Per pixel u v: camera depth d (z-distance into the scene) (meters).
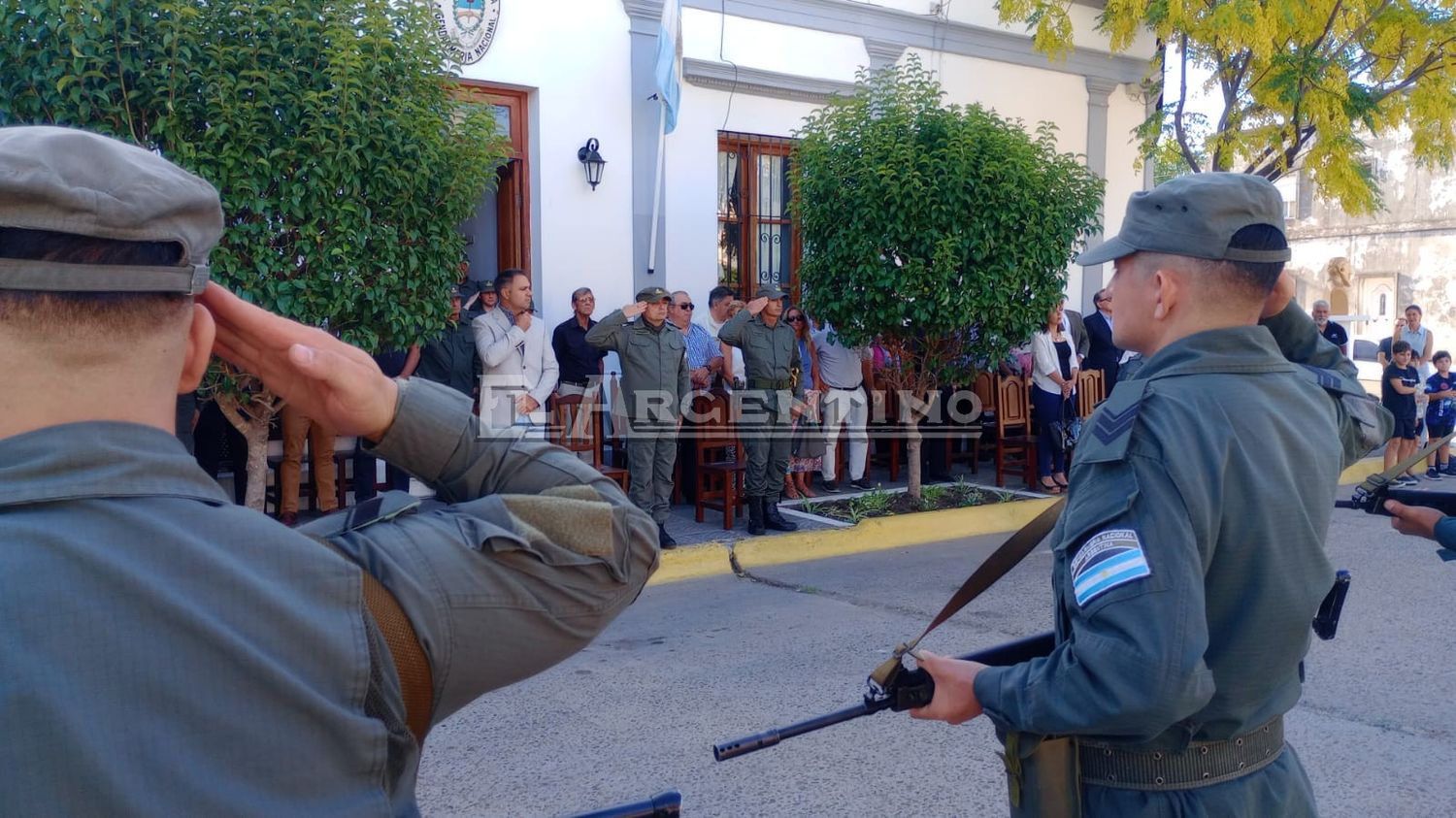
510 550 1.06
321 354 1.09
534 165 9.13
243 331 1.10
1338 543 8.16
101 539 0.81
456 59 6.70
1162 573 1.42
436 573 1.02
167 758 0.78
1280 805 1.62
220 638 0.82
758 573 7.33
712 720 4.47
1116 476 1.52
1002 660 1.75
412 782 1.01
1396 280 25.00
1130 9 10.70
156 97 5.39
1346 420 1.87
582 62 9.24
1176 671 1.36
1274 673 1.57
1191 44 10.96
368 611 0.94
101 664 0.78
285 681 0.84
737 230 10.46
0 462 0.82
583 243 9.38
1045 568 7.35
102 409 0.86
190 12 5.29
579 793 3.79
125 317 0.85
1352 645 5.46
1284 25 10.23
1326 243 26.23
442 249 6.31
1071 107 12.62
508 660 1.06
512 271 8.12
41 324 0.82
